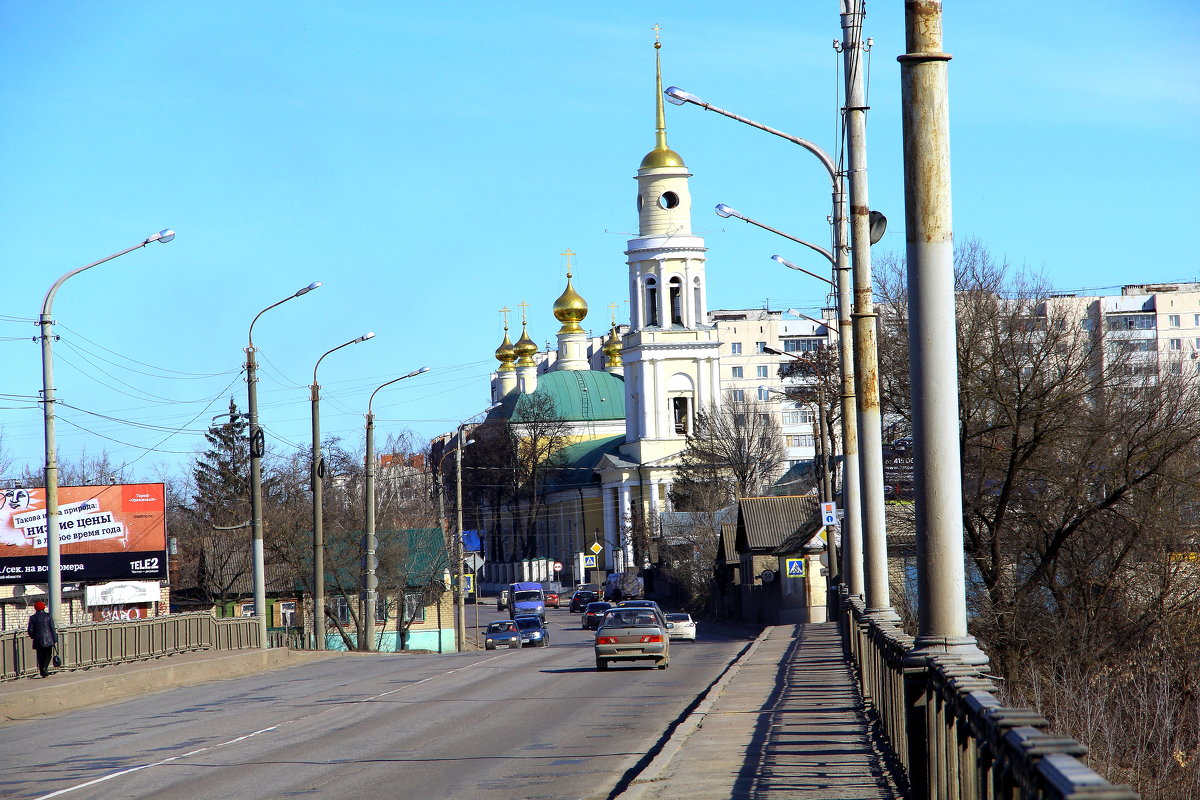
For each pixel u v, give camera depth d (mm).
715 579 123188
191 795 19406
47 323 43750
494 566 199250
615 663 48594
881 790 16766
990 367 54469
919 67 12914
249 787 20047
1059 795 6621
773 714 26625
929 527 12969
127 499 76312
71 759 24922
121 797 19422
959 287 56438
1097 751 35625
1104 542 52688
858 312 28391
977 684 11039
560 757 22531
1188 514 52062
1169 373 53969
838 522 64875
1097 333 54844
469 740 25594
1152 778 34438
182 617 52625
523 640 83625
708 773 18922
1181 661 47062
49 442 43938
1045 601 53688
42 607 41406
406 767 21797
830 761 19562
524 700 34562
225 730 29312
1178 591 50500
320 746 25328
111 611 75938
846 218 38625
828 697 29656
